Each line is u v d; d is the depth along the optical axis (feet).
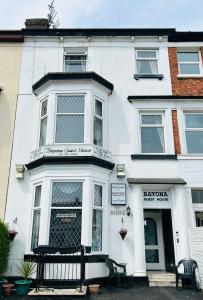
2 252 27.99
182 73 39.19
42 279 26.53
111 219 31.53
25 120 35.58
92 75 34.30
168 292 25.75
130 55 39.17
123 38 39.96
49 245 28.25
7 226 29.96
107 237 30.66
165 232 34.01
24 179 32.96
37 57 38.78
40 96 35.83
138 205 31.40
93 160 30.71
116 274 27.91
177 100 36.29
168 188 32.96
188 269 27.61
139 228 30.71
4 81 37.40
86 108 33.32
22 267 28.45
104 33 39.65
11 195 32.37
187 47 39.83
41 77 37.68
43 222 29.04
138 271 29.37
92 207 30.04
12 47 39.37
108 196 32.17
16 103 36.37
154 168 33.32
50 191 30.14
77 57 39.58
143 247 30.22
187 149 35.17
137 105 36.29
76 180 30.53
